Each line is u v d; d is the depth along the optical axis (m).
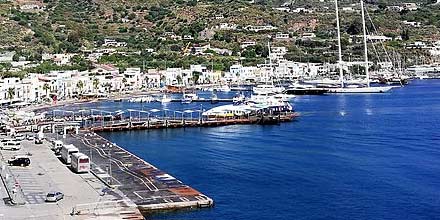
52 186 164.50
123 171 185.50
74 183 168.00
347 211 153.00
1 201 149.50
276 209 154.75
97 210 141.75
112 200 150.00
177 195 158.38
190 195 158.75
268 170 197.75
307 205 158.00
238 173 194.00
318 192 170.12
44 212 140.25
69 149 196.25
